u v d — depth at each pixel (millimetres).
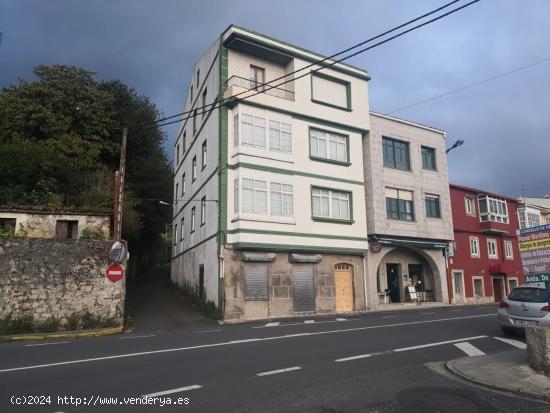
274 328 15078
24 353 10305
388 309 25000
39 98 25250
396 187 27172
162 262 55750
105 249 16859
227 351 10156
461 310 22734
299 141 23266
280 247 21406
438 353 9938
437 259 29172
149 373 7941
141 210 31547
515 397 6695
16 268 15547
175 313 20906
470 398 6590
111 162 28219
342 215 24359
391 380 7520
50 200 20234
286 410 5910
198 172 26203
